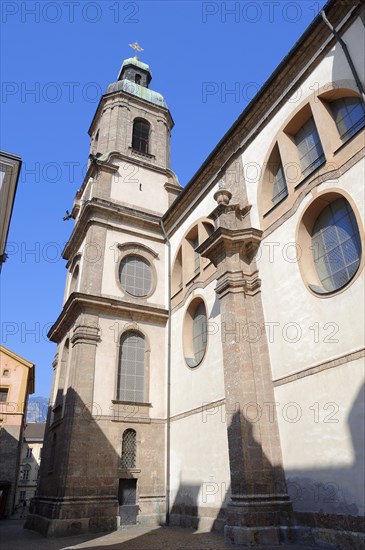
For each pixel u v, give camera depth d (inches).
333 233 513.7
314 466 440.5
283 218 575.5
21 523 983.6
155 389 799.1
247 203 665.0
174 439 733.9
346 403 422.0
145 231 959.0
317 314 484.4
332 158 514.0
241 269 603.8
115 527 644.1
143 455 732.7
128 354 811.4
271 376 528.1
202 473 632.4
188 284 817.5
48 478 751.7
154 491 714.2
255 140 687.7
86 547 473.7
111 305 811.4
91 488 656.4
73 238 992.9
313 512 429.1
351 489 395.9
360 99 512.4
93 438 694.5
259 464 485.7
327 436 433.7
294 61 609.0
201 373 694.5
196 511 625.9
